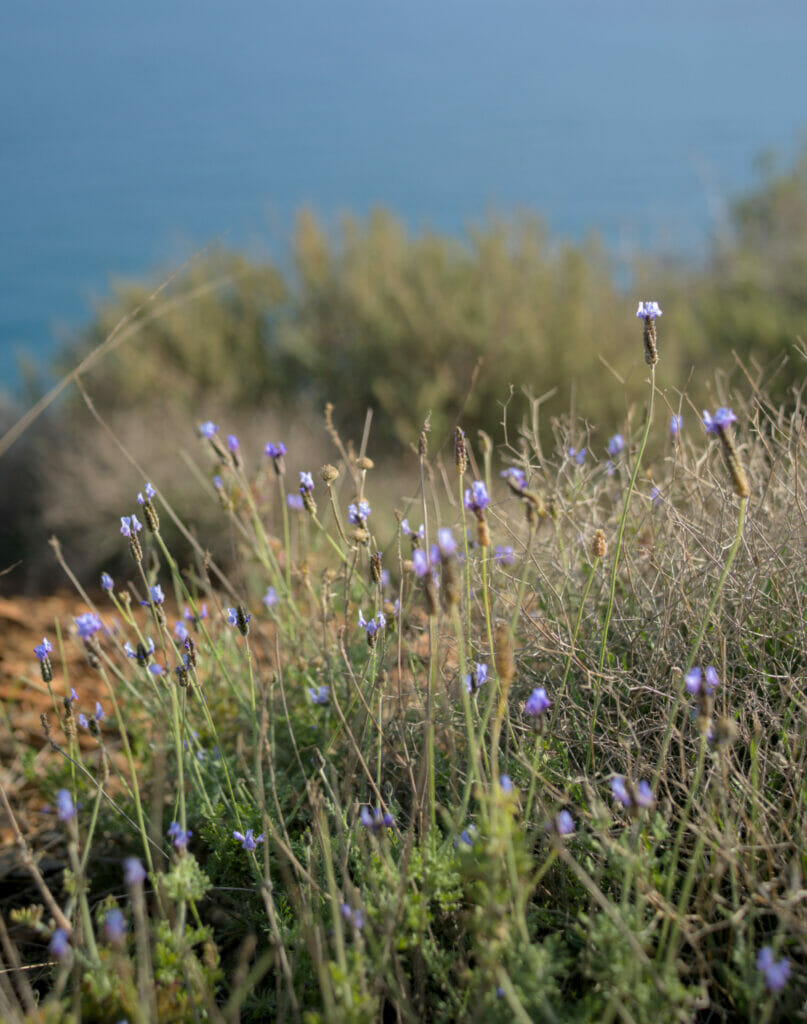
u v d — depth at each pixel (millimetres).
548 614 2527
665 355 6496
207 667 2936
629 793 1609
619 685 2197
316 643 2838
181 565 5312
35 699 3547
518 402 6328
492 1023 1515
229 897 2139
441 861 1779
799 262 8625
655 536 2521
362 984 1542
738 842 1772
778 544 2416
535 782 1914
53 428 6781
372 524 4250
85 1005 1641
